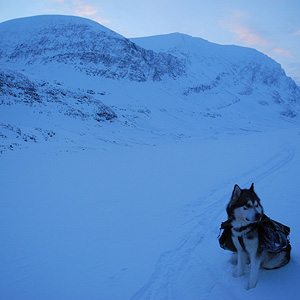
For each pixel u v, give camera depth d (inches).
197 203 352.5
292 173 459.8
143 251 218.2
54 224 291.7
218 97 3878.0
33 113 1362.0
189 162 690.2
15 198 394.6
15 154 778.2
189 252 210.4
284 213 263.9
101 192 424.2
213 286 159.6
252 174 497.7
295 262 170.1
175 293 158.1
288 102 5088.6
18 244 243.4
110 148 1080.2
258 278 158.6
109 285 171.8
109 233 261.6
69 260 209.6
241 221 149.8
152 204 355.3
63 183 487.2
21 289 172.1
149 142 1401.3
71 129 1312.7
